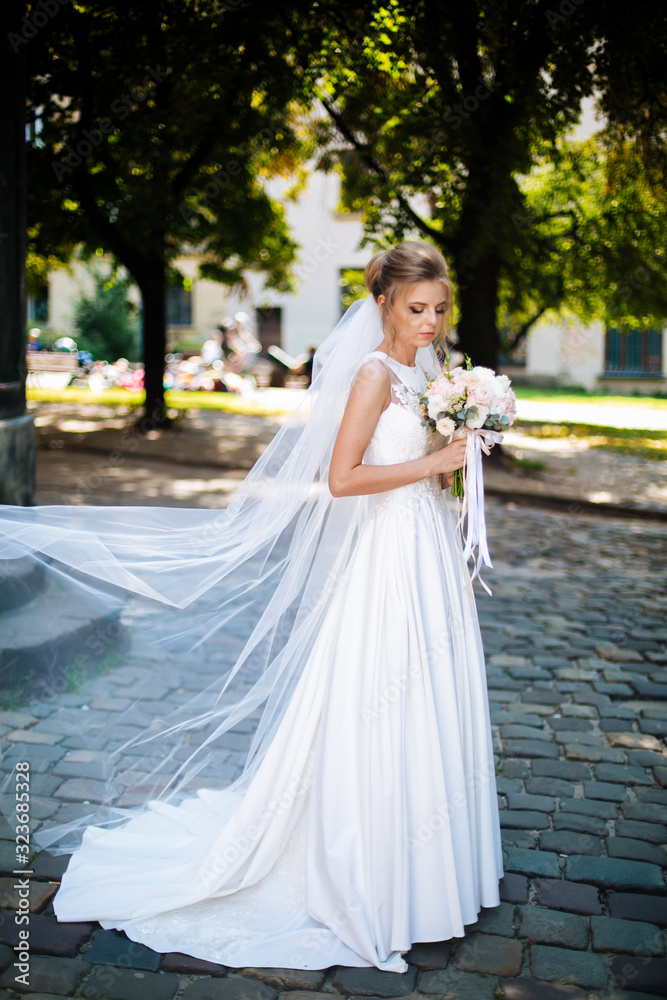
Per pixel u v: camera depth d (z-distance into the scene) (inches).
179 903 95.2
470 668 94.8
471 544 92.0
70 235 492.7
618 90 359.6
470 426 88.2
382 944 89.0
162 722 136.6
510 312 542.9
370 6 342.3
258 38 360.8
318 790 92.8
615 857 109.4
